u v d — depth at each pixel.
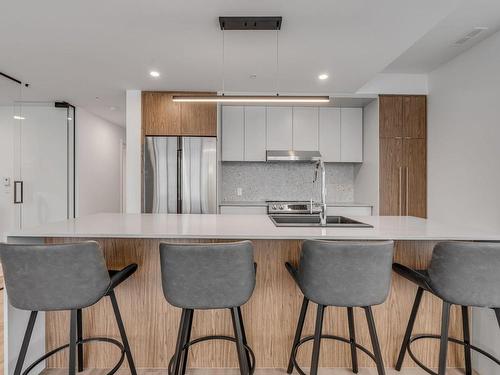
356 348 2.03
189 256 1.50
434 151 4.04
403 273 1.79
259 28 2.39
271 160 4.46
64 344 2.04
